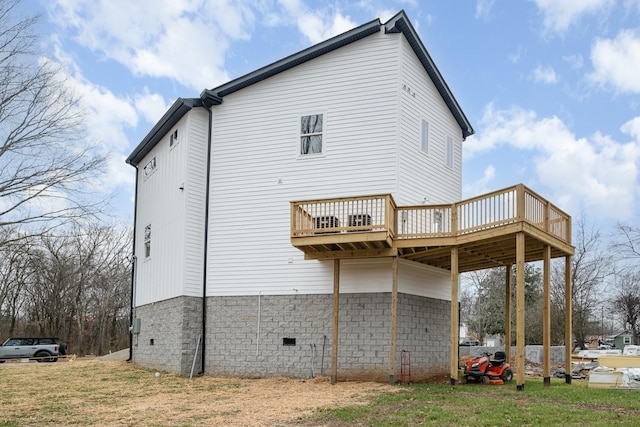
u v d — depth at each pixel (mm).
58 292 37469
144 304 18828
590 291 32594
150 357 17438
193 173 15852
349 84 14961
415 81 15383
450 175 17219
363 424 8172
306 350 14180
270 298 14797
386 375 13250
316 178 14852
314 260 14461
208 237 15703
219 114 16219
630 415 8383
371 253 13023
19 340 26750
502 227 11398
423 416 8508
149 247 19047
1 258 35094
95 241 38406
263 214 15258
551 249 13273
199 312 15453
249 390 12258
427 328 14875
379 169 14250
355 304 13828
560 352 23266
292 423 8398
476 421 8023
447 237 12406
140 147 19875
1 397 11445
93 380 14367
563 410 8758
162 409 9836
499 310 37375
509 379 13289
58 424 8586
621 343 30625
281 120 15516
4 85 17984
